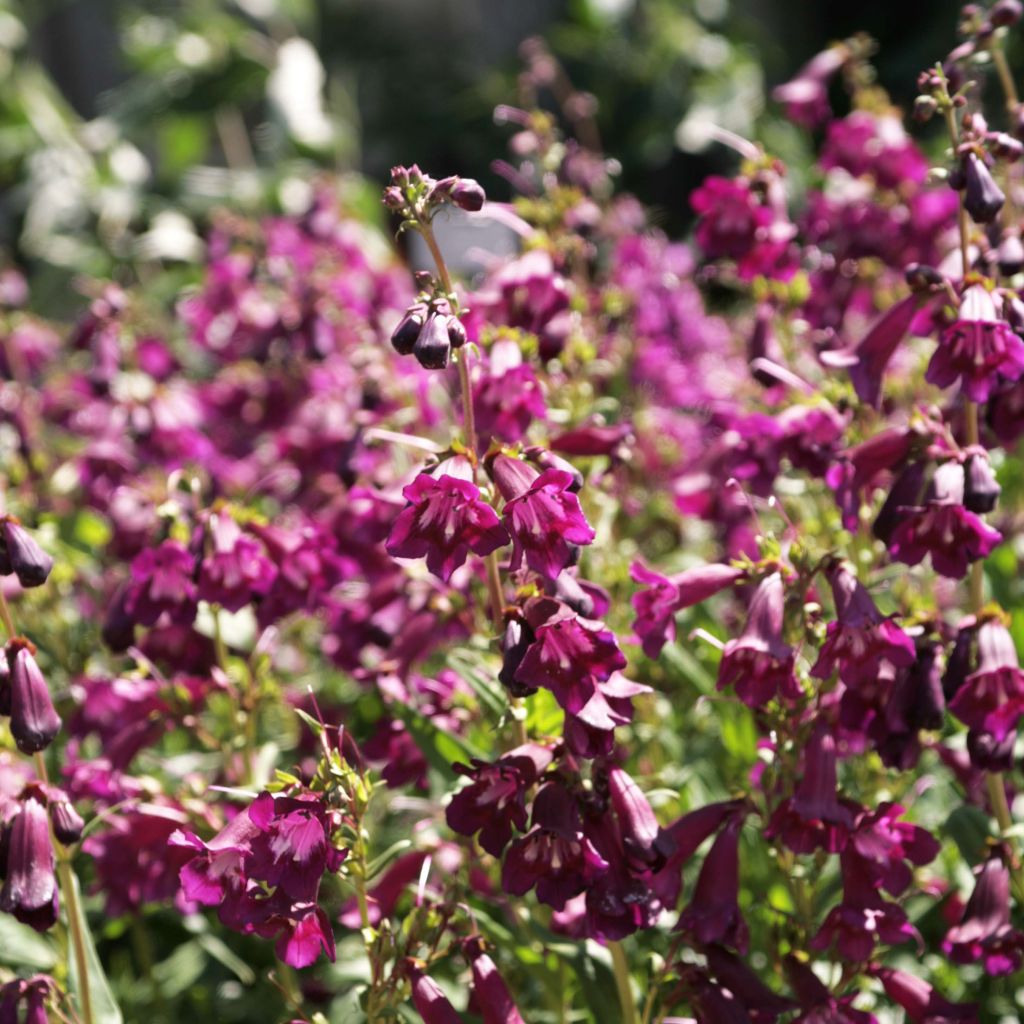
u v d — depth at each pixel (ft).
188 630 17.30
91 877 18.95
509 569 11.12
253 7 47.83
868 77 21.77
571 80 52.90
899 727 12.97
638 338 23.22
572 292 17.48
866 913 12.43
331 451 19.80
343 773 11.68
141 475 23.02
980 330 12.94
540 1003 16.03
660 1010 13.46
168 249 41.50
